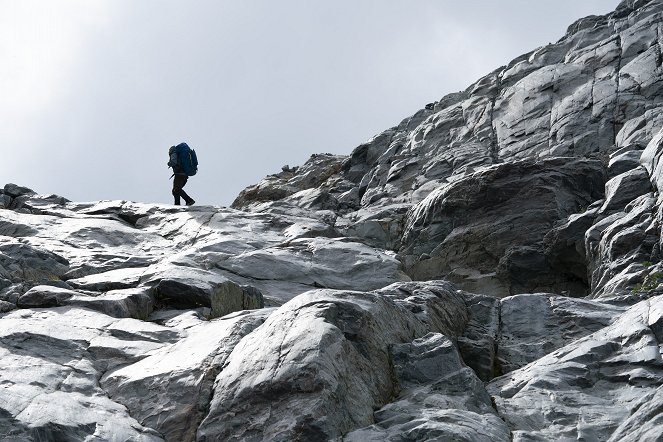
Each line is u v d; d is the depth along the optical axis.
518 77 27.11
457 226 18.06
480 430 4.79
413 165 24.98
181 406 5.29
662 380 5.57
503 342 7.75
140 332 7.04
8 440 4.66
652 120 20.78
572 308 8.12
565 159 17.72
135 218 17.02
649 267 10.97
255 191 29.00
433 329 7.09
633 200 14.46
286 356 5.17
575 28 28.61
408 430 4.76
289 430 4.70
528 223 16.86
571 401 5.49
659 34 24.75
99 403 5.44
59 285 9.20
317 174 29.95
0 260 10.12
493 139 24.31
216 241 14.44
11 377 5.68
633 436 4.68
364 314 5.80
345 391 5.02
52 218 15.66
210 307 8.99
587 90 23.61
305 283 13.08
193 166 19.27
